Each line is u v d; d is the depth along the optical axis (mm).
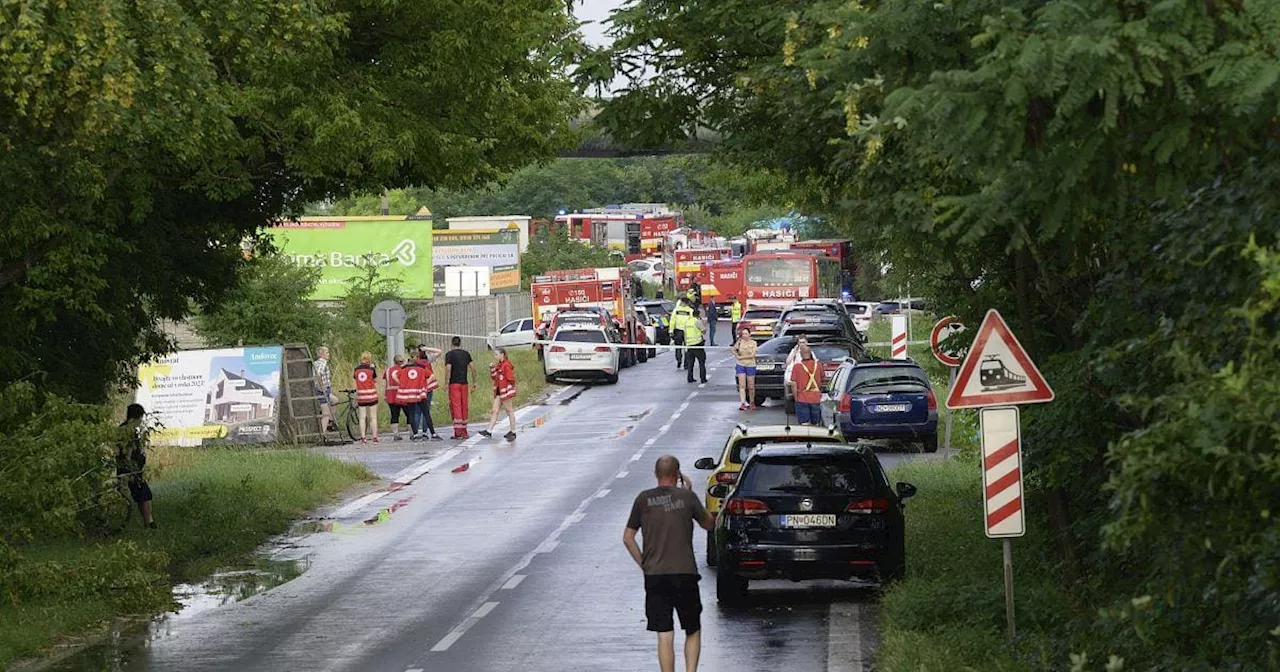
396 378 91125
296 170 49938
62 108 36844
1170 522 19469
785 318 115250
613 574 46969
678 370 140500
